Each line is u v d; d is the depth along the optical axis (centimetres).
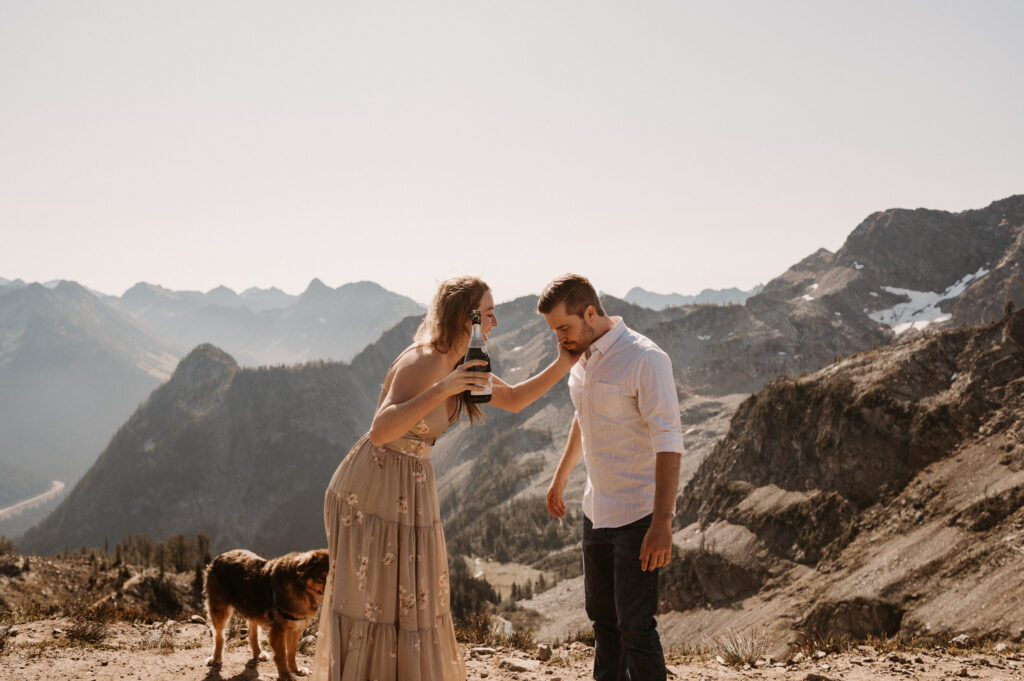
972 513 9269
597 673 475
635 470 431
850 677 671
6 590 2069
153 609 2084
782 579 11025
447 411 432
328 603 402
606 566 462
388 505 402
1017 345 11681
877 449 11794
